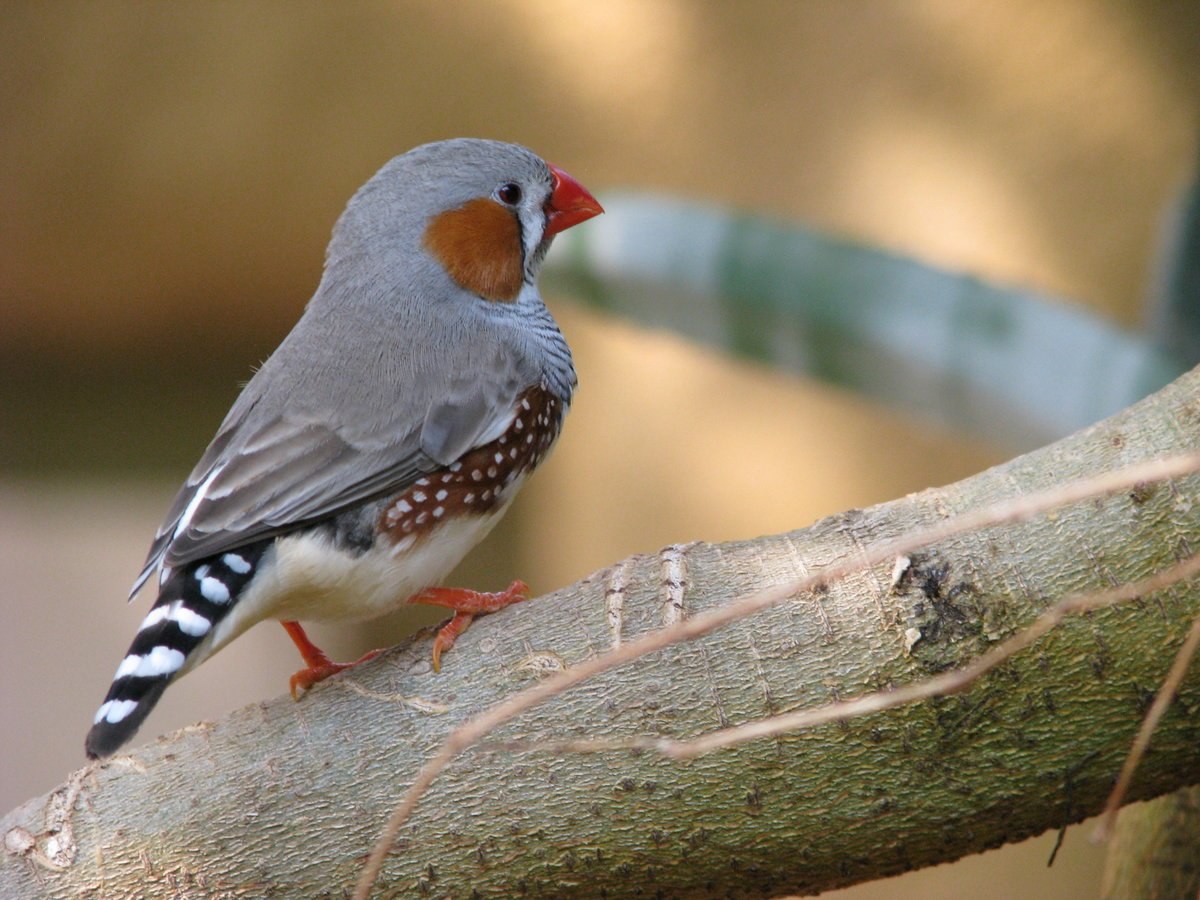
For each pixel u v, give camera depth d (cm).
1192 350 700
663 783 480
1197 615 450
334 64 1433
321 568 589
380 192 688
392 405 620
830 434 1285
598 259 714
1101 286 1253
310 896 502
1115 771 462
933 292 674
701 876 487
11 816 534
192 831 511
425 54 1420
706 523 1314
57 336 1538
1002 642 463
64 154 1449
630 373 1327
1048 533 470
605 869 487
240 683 1527
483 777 491
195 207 1465
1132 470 399
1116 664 456
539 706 493
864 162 1305
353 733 511
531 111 1402
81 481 1591
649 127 1366
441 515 619
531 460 661
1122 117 1256
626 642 499
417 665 519
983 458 1258
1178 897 584
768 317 695
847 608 481
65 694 1577
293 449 602
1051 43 1266
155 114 1445
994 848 484
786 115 1330
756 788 476
